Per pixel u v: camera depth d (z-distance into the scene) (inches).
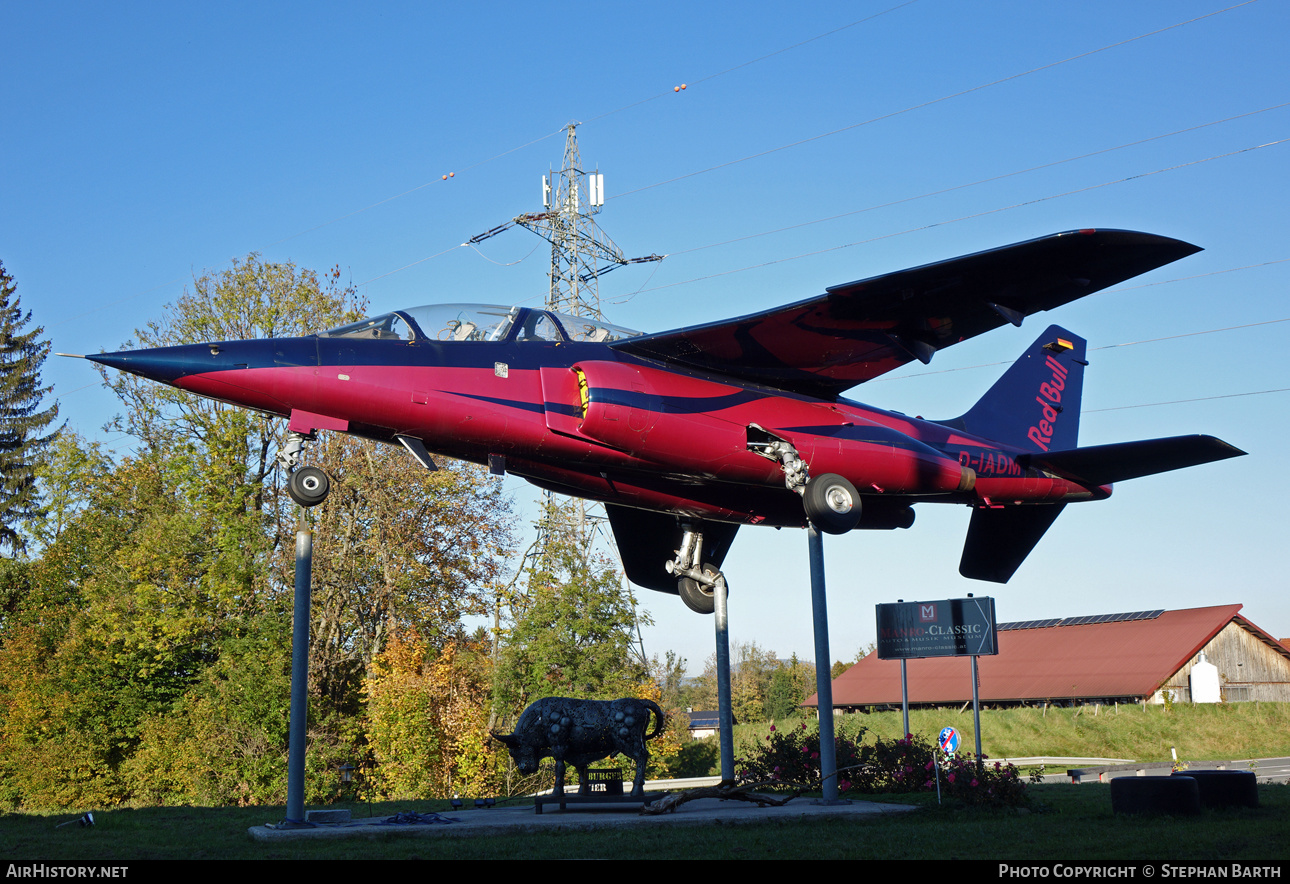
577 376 476.7
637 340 493.4
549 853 309.7
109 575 1246.3
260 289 1230.3
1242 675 1595.7
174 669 1245.1
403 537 1282.0
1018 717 1466.5
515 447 470.6
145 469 1278.3
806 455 510.9
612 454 482.3
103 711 1216.2
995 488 620.1
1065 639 1710.1
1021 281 468.1
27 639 1331.2
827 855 295.1
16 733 1245.1
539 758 440.1
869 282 460.8
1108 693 1482.5
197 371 418.3
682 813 402.3
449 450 475.5
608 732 434.9
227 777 1081.4
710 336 492.4
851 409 569.9
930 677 1700.3
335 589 1244.5
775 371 534.6
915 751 543.8
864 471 531.8
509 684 1154.7
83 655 1235.2
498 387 461.1
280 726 1106.7
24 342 1950.1
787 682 2738.7
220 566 1147.9
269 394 426.9
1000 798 425.7
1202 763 1097.4
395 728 1073.5
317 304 1235.9
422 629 1296.8
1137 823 358.0
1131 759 1346.0
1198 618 1612.9
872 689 1712.6
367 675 1257.4
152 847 343.3
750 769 566.6
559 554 1176.2
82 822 428.8
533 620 1156.5
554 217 1400.1
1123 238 426.9
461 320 479.5
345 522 1267.2
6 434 1865.2
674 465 489.7
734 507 558.3
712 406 497.0
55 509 1427.2
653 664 1900.8
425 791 1058.7
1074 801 465.1
